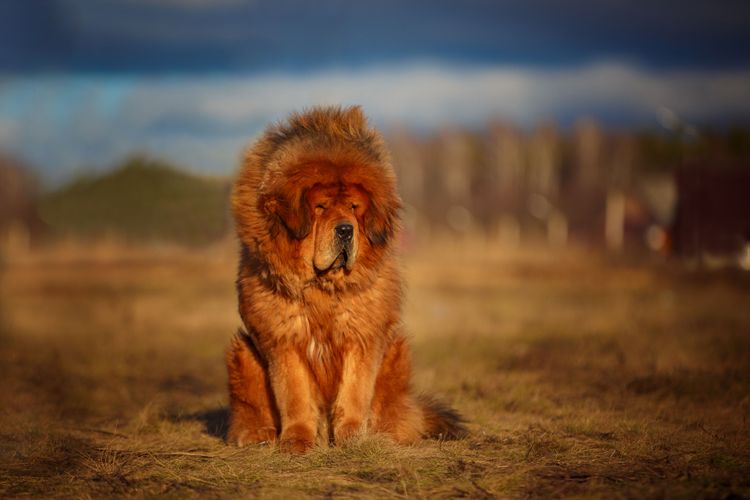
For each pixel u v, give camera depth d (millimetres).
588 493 6488
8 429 9938
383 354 9000
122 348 17922
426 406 9508
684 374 12953
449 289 33469
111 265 43031
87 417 11219
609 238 89625
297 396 8617
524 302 27625
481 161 148875
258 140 9086
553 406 11188
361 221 8547
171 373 15375
